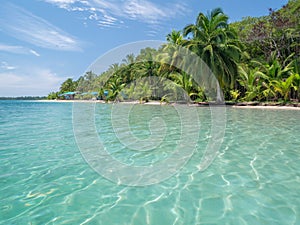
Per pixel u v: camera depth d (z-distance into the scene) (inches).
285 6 839.7
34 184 112.0
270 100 656.4
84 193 102.0
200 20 733.3
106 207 89.3
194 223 76.9
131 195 99.7
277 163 136.3
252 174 119.9
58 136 240.7
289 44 834.8
